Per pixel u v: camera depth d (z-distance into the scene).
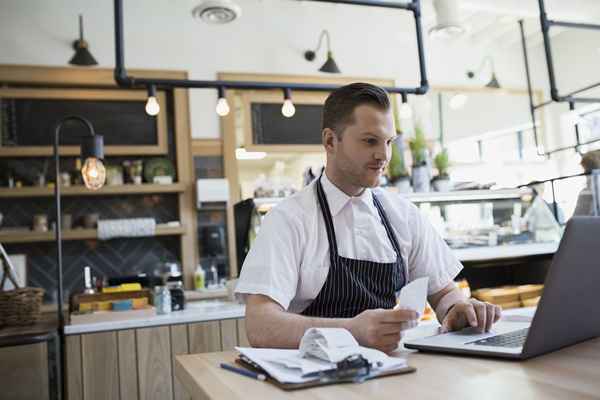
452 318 1.23
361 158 1.31
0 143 4.45
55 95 4.60
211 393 0.81
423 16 5.59
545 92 6.21
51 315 4.13
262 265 1.27
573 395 0.70
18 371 2.43
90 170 2.87
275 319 1.12
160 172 4.77
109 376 2.50
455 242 3.01
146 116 4.83
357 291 1.39
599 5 4.80
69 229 4.45
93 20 4.78
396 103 5.43
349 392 0.77
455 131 5.81
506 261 3.15
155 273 4.78
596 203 2.90
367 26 5.60
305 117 5.25
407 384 0.80
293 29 5.35
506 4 4.70
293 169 6.66
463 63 5.94
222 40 5.12
